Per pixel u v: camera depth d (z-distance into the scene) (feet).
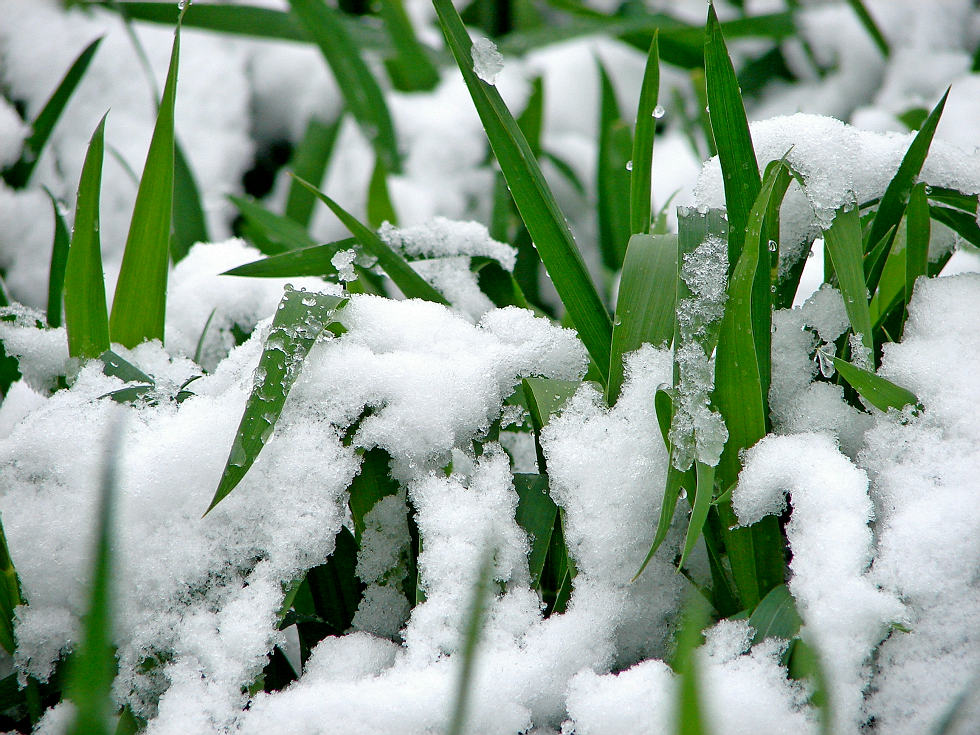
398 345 2.96
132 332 3.05
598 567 2.89
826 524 2.83
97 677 2.64
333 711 2.80
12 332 3.07
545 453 2.91
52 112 3.43
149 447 2.90
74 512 2.89
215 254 3.26
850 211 2.93
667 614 2.90
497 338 2.99
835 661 2.80
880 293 3.03
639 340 2.93
